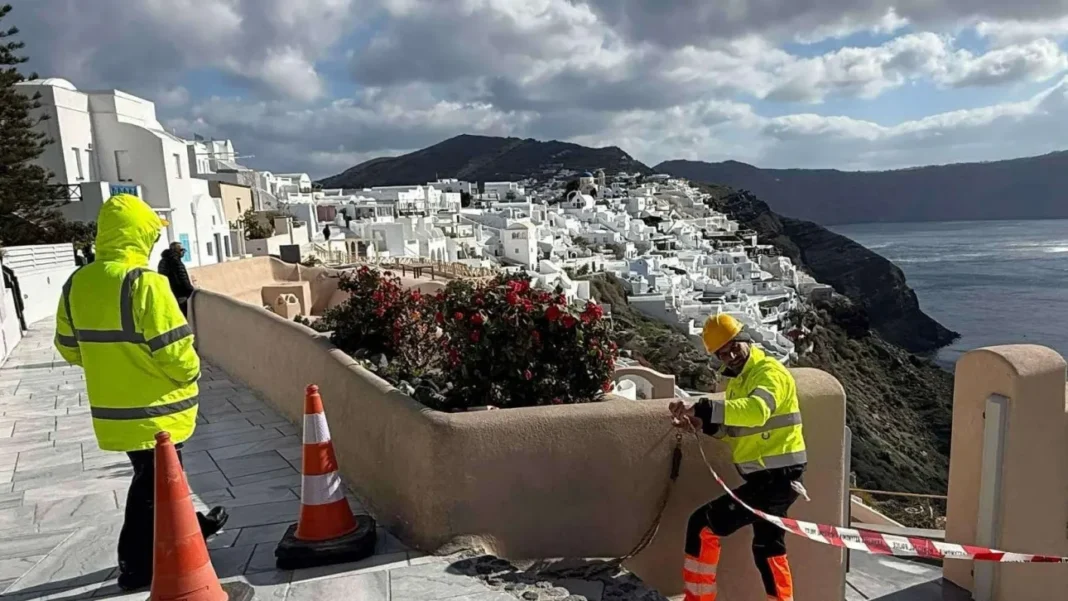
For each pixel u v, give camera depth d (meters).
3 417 7.67
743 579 4.05
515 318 4.13
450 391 4.37
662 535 3.83
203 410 7.25
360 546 3.65
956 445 4.51
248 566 3.69
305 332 6.51
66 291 3.43
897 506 10.05
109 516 4.72
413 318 6.68
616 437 3.68
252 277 17.81
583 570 3.59
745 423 3.27
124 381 3.32
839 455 4.02
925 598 4.54
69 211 26.34
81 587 3.64
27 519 4.69
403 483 3.87
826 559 4.16
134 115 31.33
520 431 3.61
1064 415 4.17
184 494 3.10
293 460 5.67
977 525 4.30
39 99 26.73
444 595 3.27
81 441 6.69
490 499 3.61
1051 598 4.31
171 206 30.34
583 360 4.16
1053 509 4.23
